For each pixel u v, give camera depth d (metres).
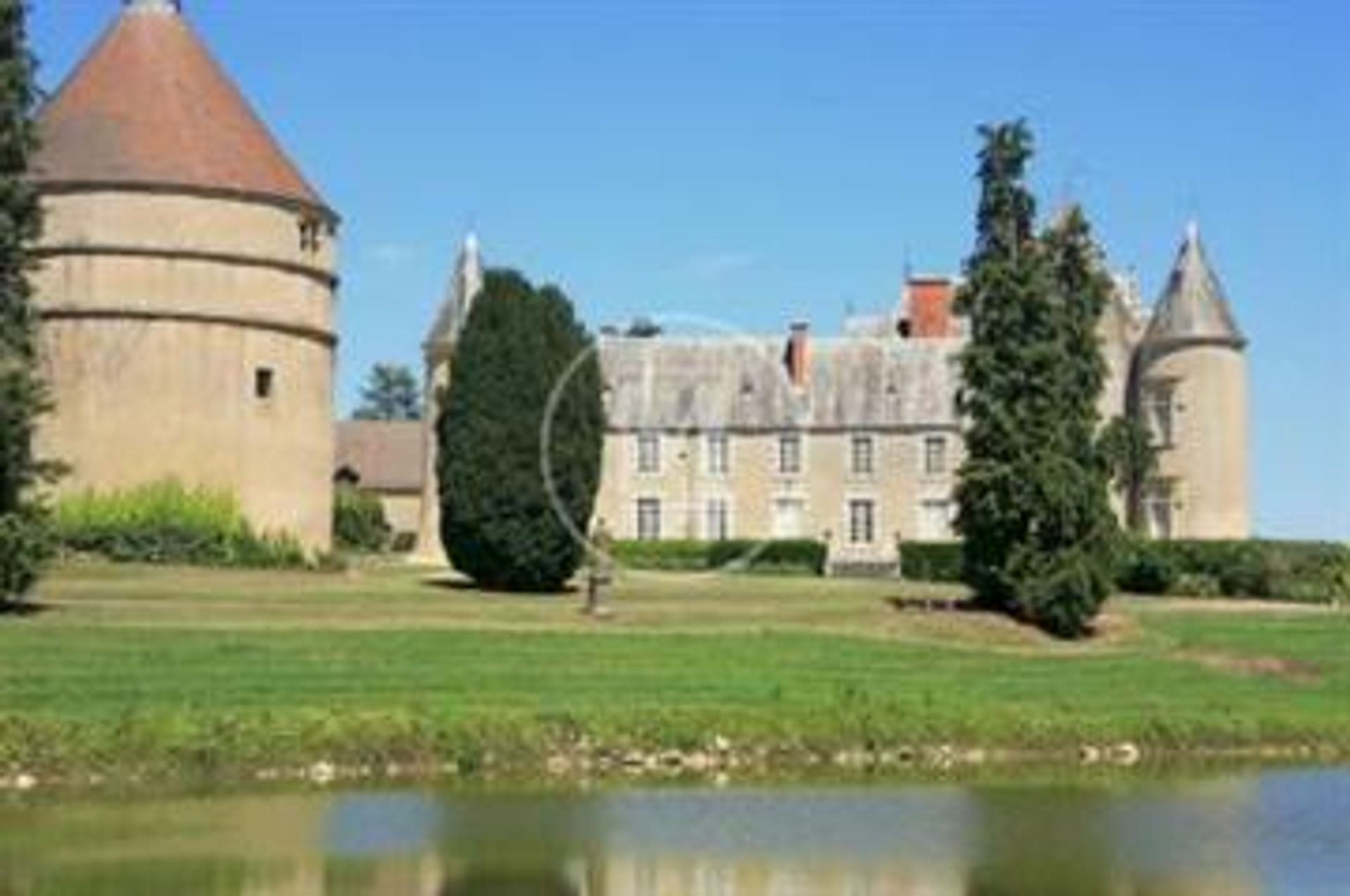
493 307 63.38
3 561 50.31
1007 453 60.44
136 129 70.94
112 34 73.00
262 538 71.06
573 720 42.78
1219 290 96.62
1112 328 98.31
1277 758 46.53
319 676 45.31
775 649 52.53
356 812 35.06
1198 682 53.47
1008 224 62.00
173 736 39.28
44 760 38.09
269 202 72.38
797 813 35.72
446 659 48.19
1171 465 95.75
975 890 28.55
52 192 69.94
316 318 74.38
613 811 35.69
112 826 33.03
